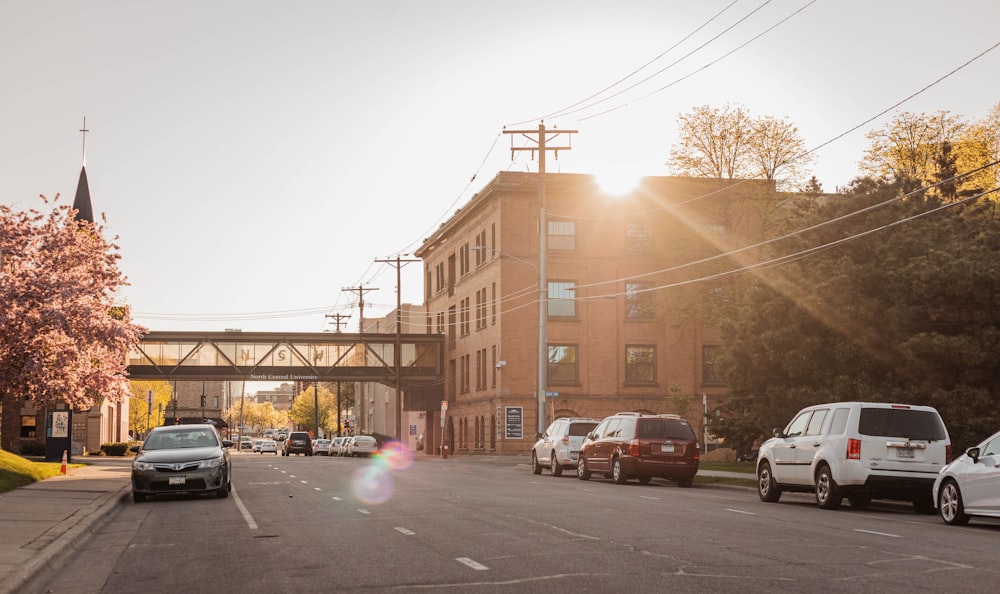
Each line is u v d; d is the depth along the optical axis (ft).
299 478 112.27
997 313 96.07
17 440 152.35
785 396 110.93
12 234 139.95
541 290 154.92
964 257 98.27
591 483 106.42
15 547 45.09
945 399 95.45
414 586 34.60
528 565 38.93
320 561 41.65
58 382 138.21
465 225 253.03
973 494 56.75
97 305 143.13
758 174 186.19
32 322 132.67
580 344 217.15
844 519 60.44
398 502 72.23
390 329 363.76
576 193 219.20
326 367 261.65
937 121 179.52
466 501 72.69
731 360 117.80
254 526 57.36
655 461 102.83
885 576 35.78
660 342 219.82
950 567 38.04
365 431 418.10
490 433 225.97
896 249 105.50
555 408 215.51
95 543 51.80
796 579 35.09
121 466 152.15
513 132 157.28
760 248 130.82
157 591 35.81
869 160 184.44
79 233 145.79
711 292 189.98
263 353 255.29
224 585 36.45
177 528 57.98
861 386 101.76
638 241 220.84
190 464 78.84
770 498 78.33
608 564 38.96
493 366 224.53
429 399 278.67
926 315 99.55
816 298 104.78
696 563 39.14
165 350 249.96
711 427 129.29
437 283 286.87
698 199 189.26
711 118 188.14
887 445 68.49
